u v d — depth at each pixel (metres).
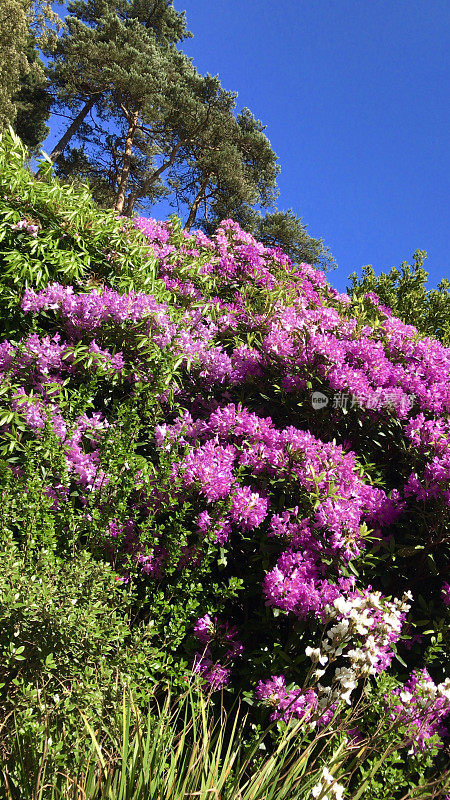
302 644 2.75
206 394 3.93
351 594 2.73
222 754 2.46
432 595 3.12
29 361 3.28
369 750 2.26
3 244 3.67
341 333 3.85
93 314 3.45
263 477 3.14
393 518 3.16
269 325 4.12
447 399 3.49
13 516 2.55
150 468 3.11
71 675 2.07
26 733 1.78
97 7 28.78
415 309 6.35
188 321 4.02
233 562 3.15
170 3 30.70
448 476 2.97
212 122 25.81
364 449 3.61
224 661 2.82
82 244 3.92
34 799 1.68
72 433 3.05
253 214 26.83
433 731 2.49
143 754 1.94
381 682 2.34
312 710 2.40
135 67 24.27
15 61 23.33
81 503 3.11
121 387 3.53
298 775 2.06
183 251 4.99
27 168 4.06
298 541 2.91
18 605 1.97
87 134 30.22
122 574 2.87
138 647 2.35
